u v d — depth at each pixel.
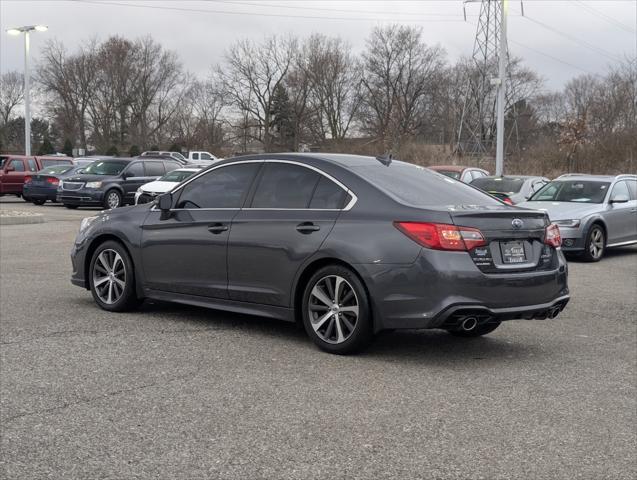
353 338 6.05
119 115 82.81
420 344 6.77
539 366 6.05
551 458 4.07
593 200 14.76
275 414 4.71
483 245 5.83
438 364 6.03
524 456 4.09
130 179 25.78
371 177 6.41
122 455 4.02
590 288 10.58
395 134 73.69
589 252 14.02
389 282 5.86
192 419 4.59
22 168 30.20
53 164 31.25
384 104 77.19
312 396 5.09
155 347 6.37
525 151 49.09
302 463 3.94
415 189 6.46
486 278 5.77
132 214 7.73
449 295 5.69
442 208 5.98
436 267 5.70
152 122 84.69
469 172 19.88
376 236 5.96
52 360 5.89
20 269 11.05
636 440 4.38
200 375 5.55
